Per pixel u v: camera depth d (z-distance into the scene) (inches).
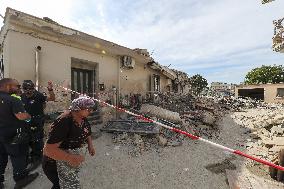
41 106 199.8
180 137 311.0
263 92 1389.0
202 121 410.0
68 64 343.6
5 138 153.7
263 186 181.9
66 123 110.0
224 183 189.0
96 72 405.7
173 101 573.0
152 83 609.9
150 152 254.8
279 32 531.8
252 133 374.3
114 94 429.7
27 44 289.4
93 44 370.0
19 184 163.6
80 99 114.1
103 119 368.8
